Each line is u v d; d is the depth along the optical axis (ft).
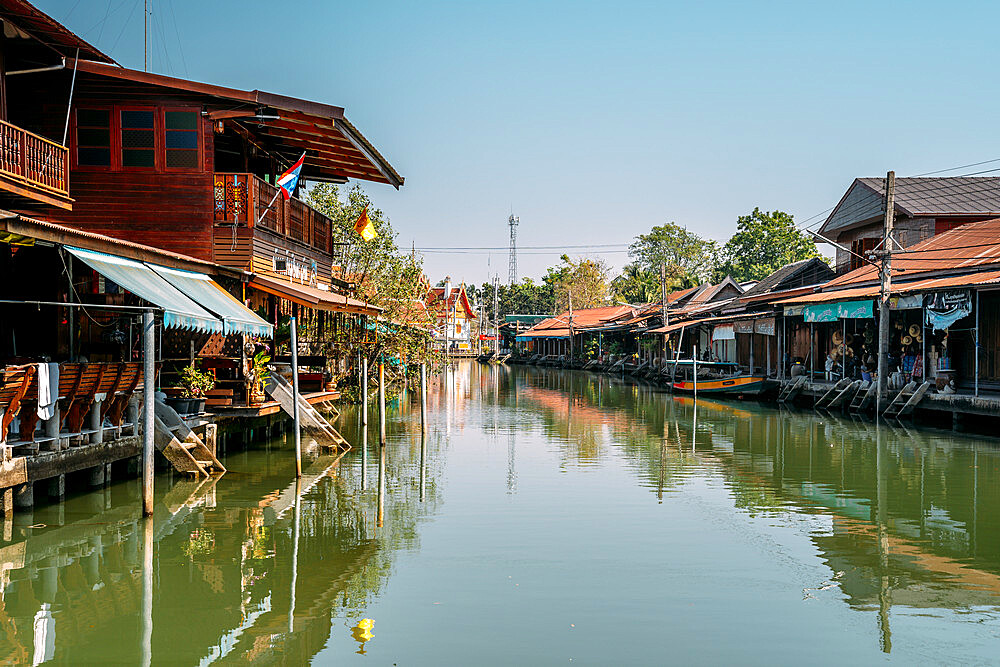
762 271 263.90
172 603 30.73
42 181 49.73
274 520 43.27
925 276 95.40
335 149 71.72
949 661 25.79
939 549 38.24
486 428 85.87
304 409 64.23
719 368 143.13
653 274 329.31
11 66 57.16
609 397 129.70
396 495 49.83
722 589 32.40
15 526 39.68
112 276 40.42
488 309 401.29
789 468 59.82
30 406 38.45
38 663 25.45
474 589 32.27
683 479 55.47
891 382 90.74
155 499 47.65
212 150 59.67
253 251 59.98
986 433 77.20
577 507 46.60
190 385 54.70
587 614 29.60
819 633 28.04
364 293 101.55
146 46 61.93
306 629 28.22
